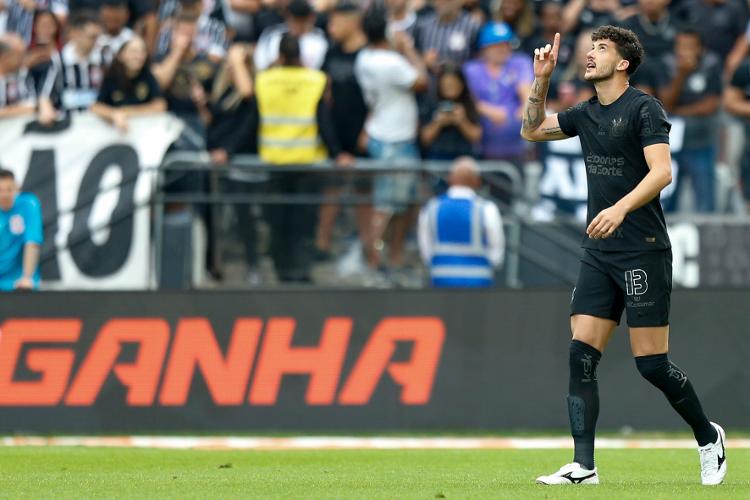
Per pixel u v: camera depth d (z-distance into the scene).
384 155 45.59
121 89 44.84
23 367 41.50
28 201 42.78
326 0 51.97
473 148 46.12
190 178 43.62
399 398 41.12
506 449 35.28
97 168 44.44
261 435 40.69
